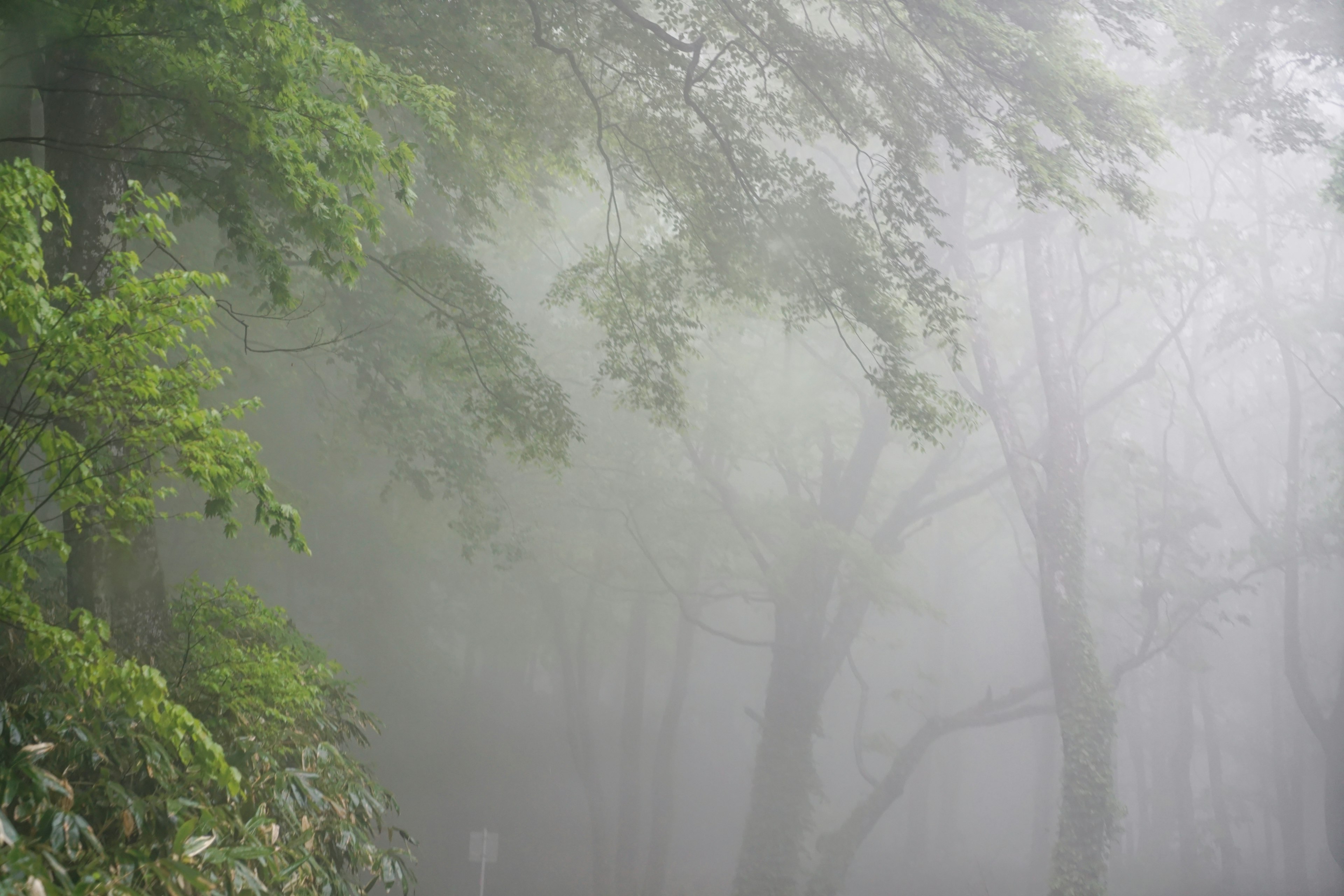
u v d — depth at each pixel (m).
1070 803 21.56
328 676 7.70
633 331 14.23
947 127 13.45
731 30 13.34
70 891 3.97
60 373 4.99
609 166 14.29
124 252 5.09
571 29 13.18
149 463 6.03
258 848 4.98
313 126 7.48
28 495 4.88
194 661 6.92
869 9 13.82
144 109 8.88
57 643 4.88
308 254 14.89
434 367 14.31
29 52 7.89
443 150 13.23
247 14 7.11
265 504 5.53
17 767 4.40
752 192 13.31
